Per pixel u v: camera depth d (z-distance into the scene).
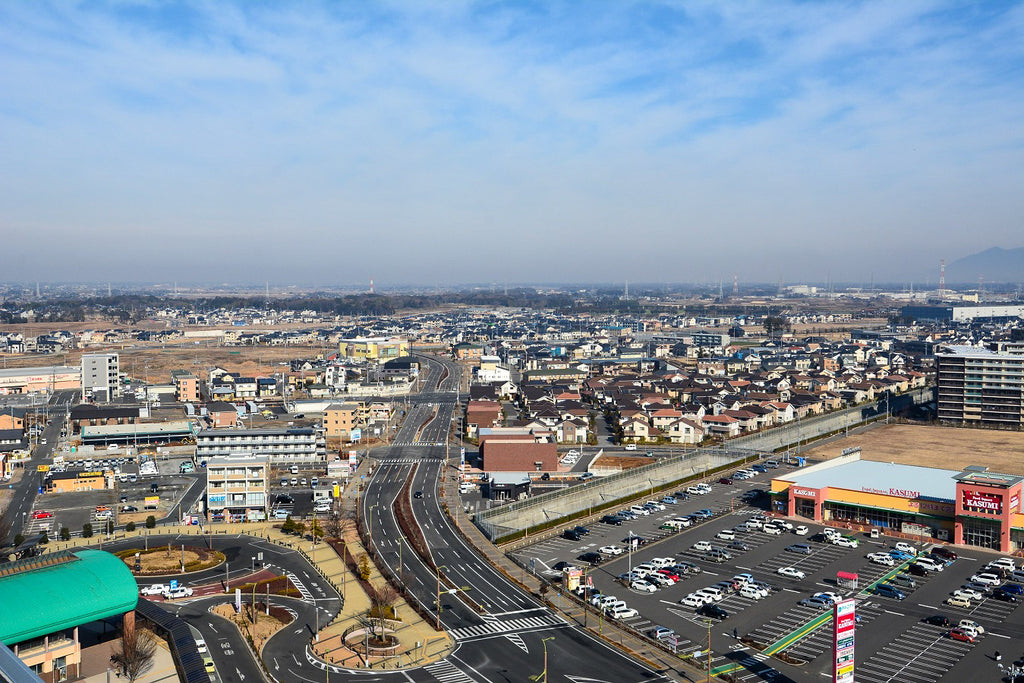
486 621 110.88
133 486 191.38
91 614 92.31
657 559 135.38
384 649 100.62
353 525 158.38
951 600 116.19
